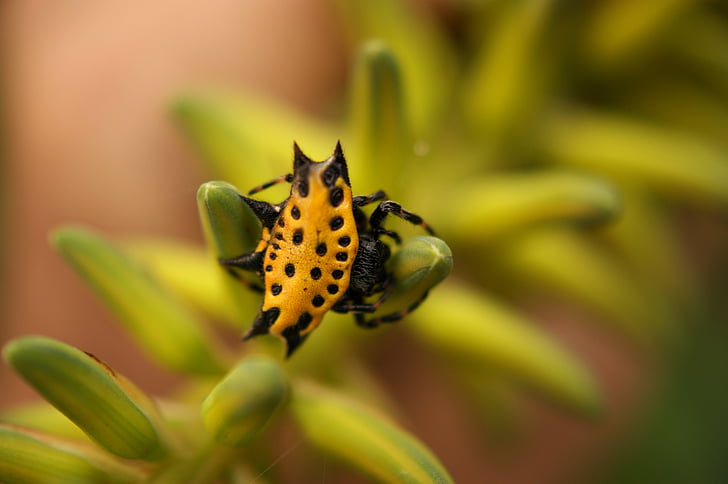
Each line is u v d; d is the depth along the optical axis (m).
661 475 0.17
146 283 0.11
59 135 0.17
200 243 0.16
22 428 0.11
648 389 0.17
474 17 0.13
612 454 0.18
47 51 0.17
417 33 0.13
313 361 0.12
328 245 0.10
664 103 0.13
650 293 0.13
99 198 0.16
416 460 0.11
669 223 0.14
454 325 0.12
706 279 0.17
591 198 0.12
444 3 0.13
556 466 0.18
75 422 0.10
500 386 0.13
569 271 0.13
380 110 0.11
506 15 0.13
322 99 0.17
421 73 0.13
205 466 0.11
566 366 0.12
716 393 0.17
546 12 0.12
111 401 0.10
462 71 0.13
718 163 0.12
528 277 0.13
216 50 0.17
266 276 0.11
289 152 0.12
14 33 0.17
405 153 0.11
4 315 0.16
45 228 0.16
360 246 0.11
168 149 0.16
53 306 0.16
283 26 0.17
